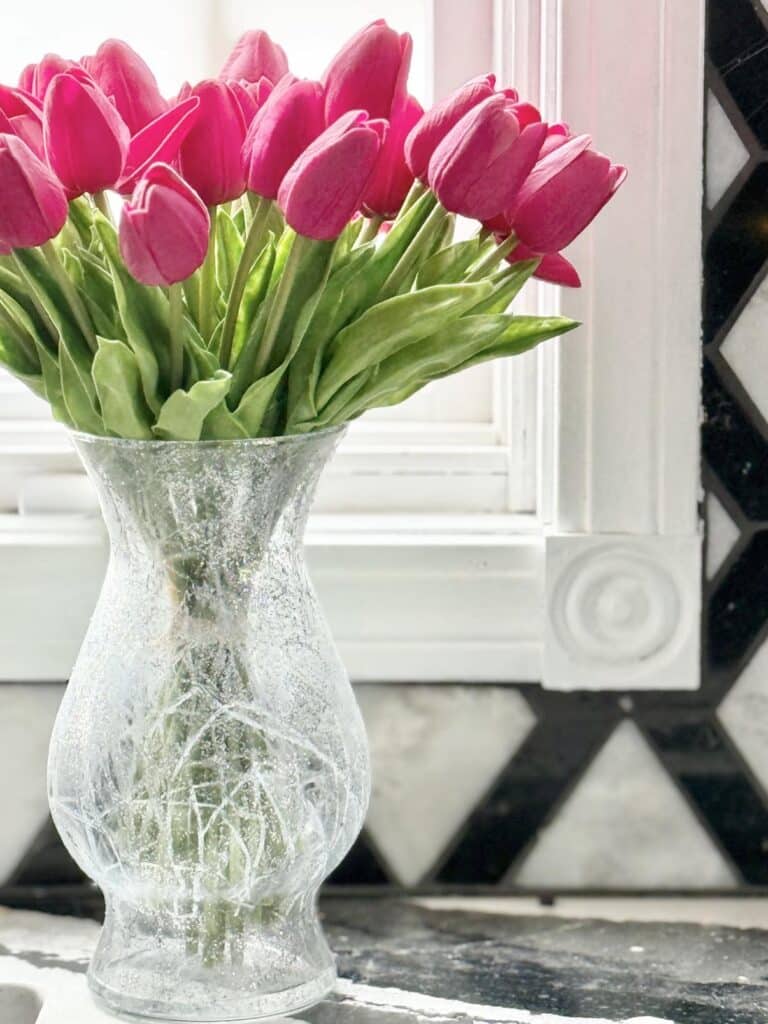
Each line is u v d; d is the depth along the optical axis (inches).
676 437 35.2
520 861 36.9
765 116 34.6
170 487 26.9
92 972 30.1
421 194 28.9
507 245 27.5
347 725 29.3
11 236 24.4
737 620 36.1
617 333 34.9
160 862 27.9
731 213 34.9
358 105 26.0
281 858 28.3
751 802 36.8
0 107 26.4
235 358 28.3
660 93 34.2
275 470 27.4
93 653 28.8
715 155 34.8
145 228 23.2
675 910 36.1
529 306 37.1
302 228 24.5
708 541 35.9
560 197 26.2
